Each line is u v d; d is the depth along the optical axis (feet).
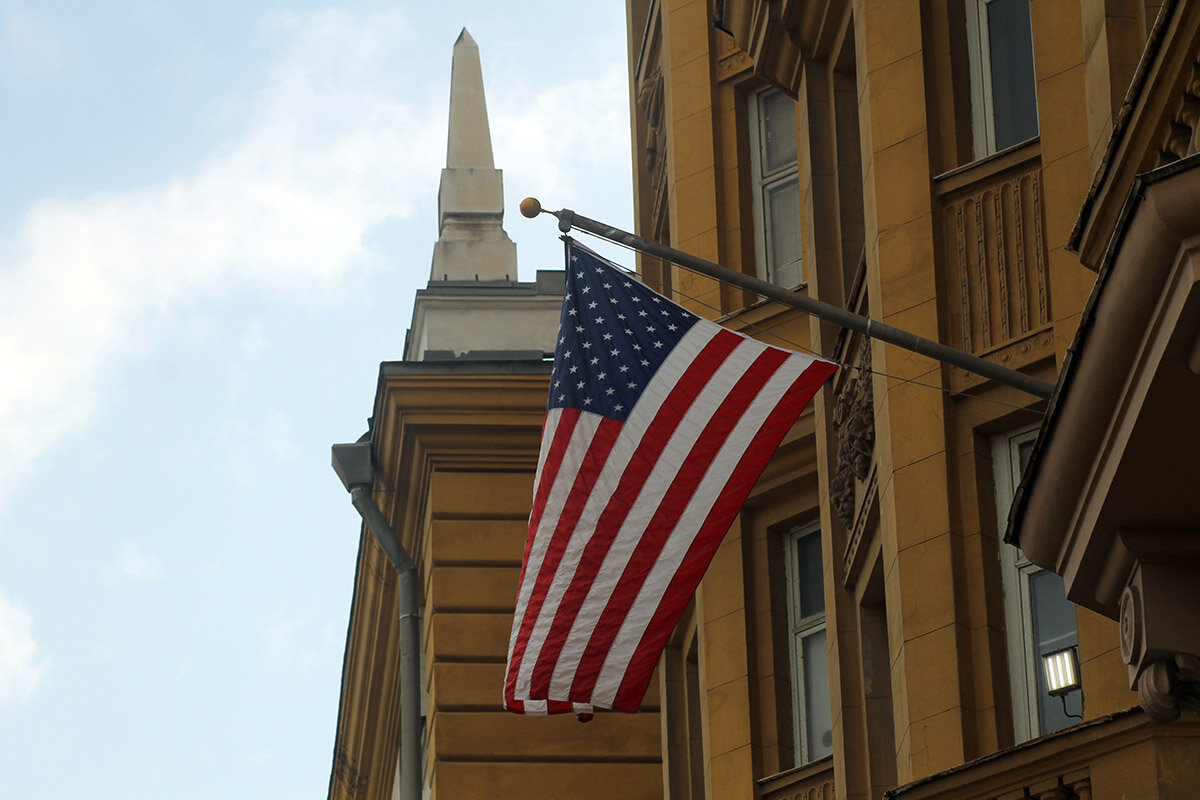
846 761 82.84
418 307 126.31
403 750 104.12
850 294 80.53
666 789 111.14
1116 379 41.91
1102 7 61.36
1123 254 40.27
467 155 132.26
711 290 103.91
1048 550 47.24
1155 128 50.75
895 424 72.64
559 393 67.62
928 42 76.84
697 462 66.90
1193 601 44.39
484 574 120.26
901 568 71.15
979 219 73.05
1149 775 54.24
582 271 68.44
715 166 106.01
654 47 120.16
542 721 117.60
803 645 96.43
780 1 90.58
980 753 67.72
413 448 121.60
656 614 66.95
